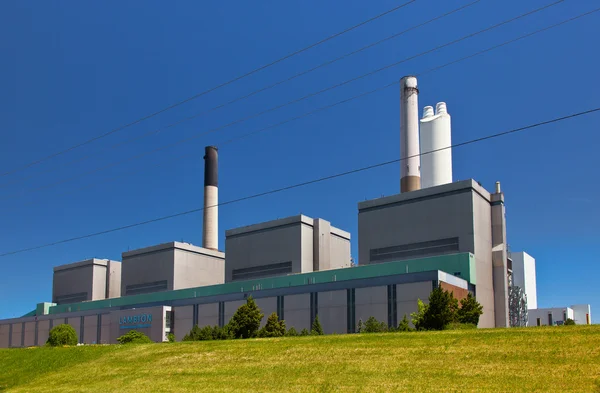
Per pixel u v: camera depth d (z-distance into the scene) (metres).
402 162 106.56
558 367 35.72
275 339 55.53
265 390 39.09
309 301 89.19
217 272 140.75
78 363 57.59
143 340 83.06
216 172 143.50
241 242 119.19
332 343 49.81
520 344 41.47
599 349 37.97
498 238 96.12
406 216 96.44
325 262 113.56
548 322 120.75
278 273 111.69
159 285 133.38
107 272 155.38
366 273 90.25
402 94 108.94
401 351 44.12
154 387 43.75
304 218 111.94
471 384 34.59
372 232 99.69
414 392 34.50
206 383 43.03
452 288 79.44
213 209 141.75
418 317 64.81
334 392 36.59
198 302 105.88
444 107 107.25
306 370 42.81
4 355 64.94
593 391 31.27
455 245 90.19
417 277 78.94
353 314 83.88
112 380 48.34
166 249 134.00
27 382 52.88
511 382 34.09
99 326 121.94
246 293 98.19
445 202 92.50
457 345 43.50
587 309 132.12
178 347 57.88
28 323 139.75
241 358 49.31
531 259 135.25
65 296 158.50
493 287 94.00
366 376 39.22
